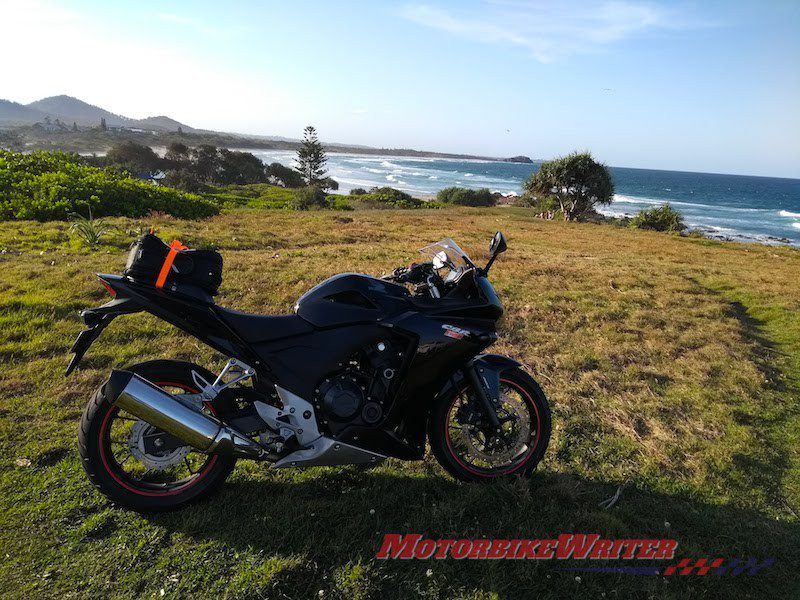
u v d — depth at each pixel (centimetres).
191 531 296
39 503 307
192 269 299
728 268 1458
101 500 314
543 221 3105
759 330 841
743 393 554
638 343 686
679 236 2583
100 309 287
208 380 323
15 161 1573
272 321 318
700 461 409
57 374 457
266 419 317
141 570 268
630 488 370
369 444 323
